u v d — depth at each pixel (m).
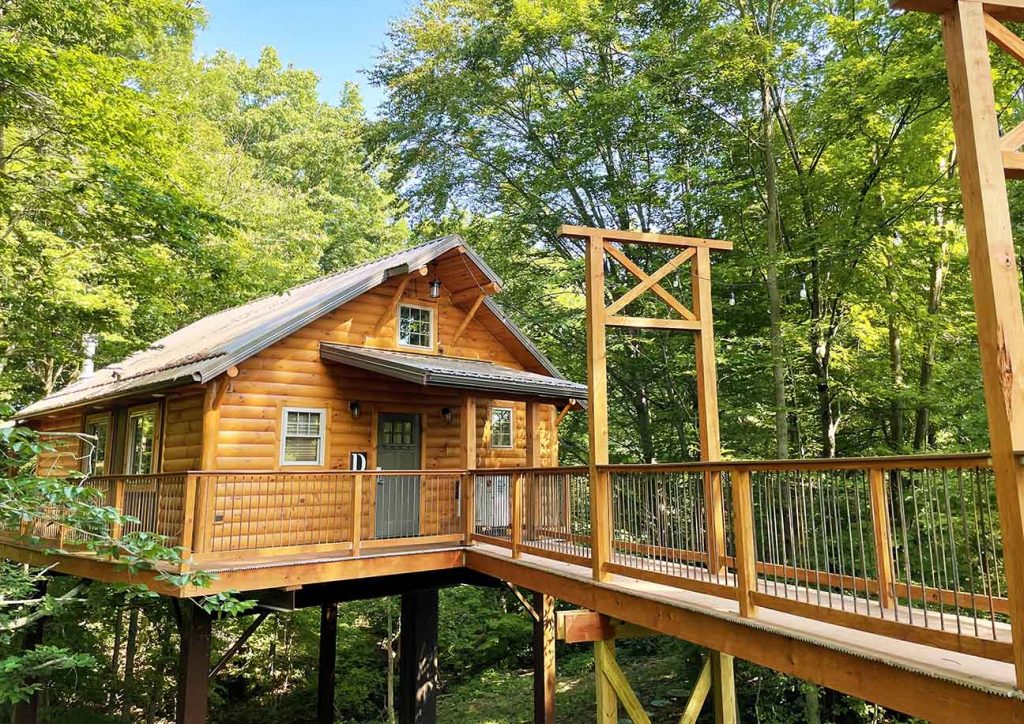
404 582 10.52
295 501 10.24
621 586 6.30
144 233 10.76
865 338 13.76
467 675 16.89
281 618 15.43
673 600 5.58
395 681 15.73
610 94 14.81
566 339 17.88
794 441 14.48
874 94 11.18
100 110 9.84
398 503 11.45
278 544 9.95
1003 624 4.29
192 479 8.05
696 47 13.39
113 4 11.94
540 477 8.38
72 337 12.32
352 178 30.45
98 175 9.91
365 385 11.33
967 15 3.56
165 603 14.12
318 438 10.70
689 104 15.02
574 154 16.70
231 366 9.20
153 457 10.89
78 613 14.20
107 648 16.06
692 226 15.27
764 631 4.71
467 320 12.64
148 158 11.06
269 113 29.94
